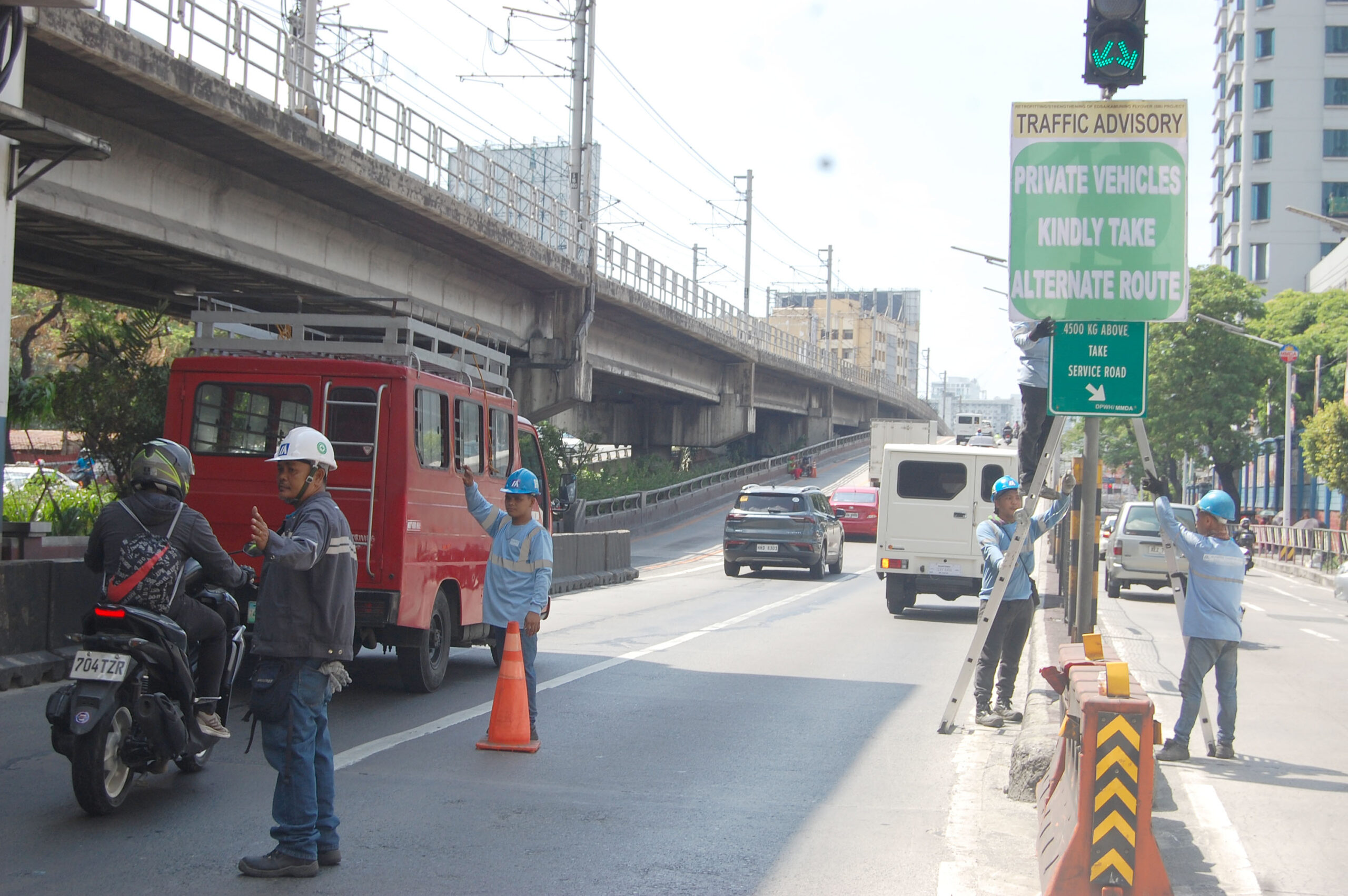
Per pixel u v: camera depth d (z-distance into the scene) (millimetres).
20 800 6684
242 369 10219
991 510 18719
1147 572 23234
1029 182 8273
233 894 5227
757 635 15992
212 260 21000
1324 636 18344
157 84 16438
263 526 5172
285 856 5469
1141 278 8180
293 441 5621
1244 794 7547
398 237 27172
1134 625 18094
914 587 19062
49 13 14484
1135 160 8188
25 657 10500
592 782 7492
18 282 23375
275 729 5559
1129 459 62688
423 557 10406
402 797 7004
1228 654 8586
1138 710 4922
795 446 84625
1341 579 20984
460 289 31141
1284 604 25625
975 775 7996
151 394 17594
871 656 14125
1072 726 5453
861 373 95562
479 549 11875
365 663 12539
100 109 17516
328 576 5508
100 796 6262
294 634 5465
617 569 27094
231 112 17922
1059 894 4941
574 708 10117
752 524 26766
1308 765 8461
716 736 9070
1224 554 8453
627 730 9211
